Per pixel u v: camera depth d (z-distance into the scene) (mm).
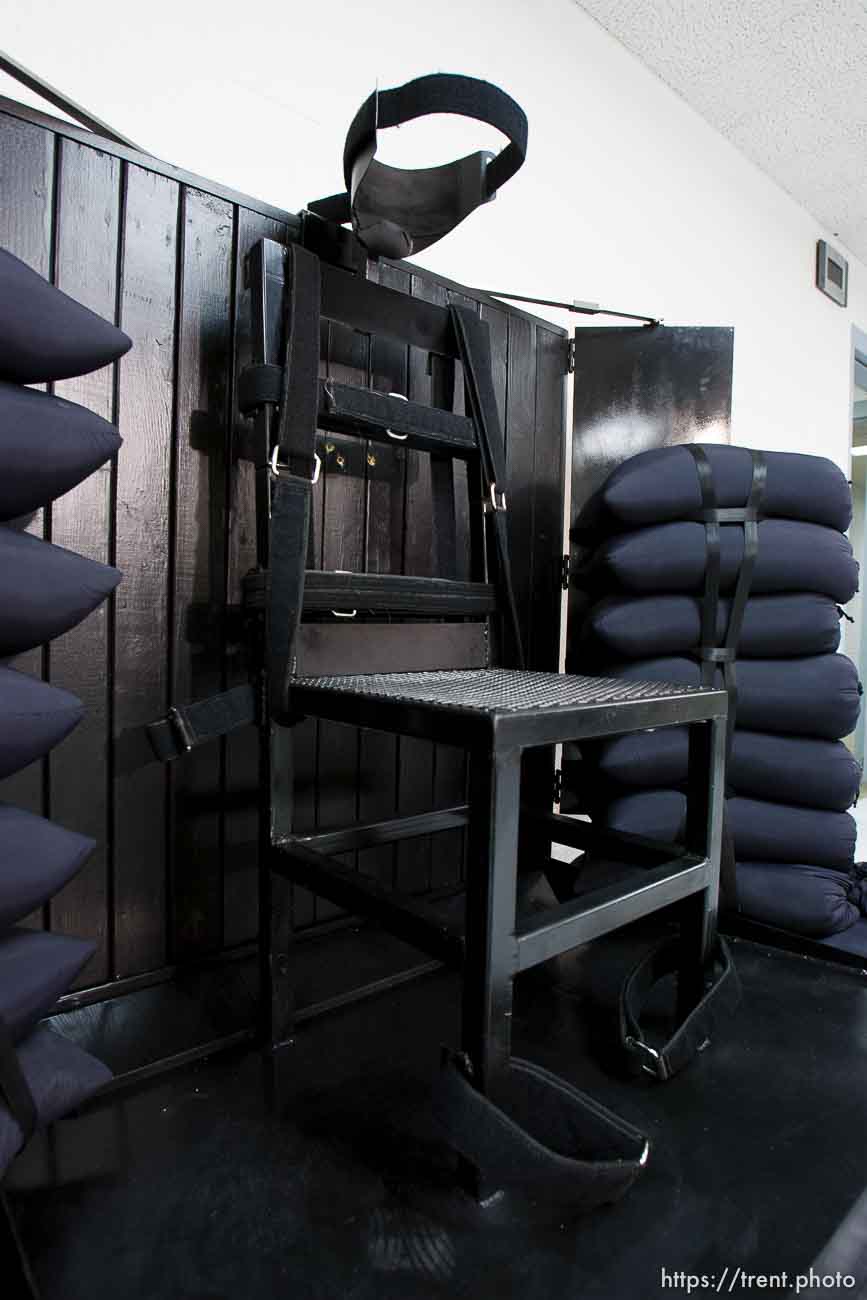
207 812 1044
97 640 939
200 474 1023
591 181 1854
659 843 989
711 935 951
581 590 1590
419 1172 711
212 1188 686
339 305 1031
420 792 1340
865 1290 591
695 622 1299
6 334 648
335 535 1189
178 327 995
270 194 1265
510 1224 650
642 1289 583
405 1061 897
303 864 861
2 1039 591
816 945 1210
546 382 1556
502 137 1633
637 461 1349
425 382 1322
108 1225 640
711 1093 847
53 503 900
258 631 912
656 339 1644
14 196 851
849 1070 899
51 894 688
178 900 1020
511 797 648
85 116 943
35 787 897
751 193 2410
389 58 1423
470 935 654
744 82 2043
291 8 1277
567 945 706
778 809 1297
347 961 1125
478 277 1617
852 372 3080
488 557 1188
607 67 1874
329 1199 674
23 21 1005
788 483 1305
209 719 869
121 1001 952
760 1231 645
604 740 1303
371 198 1028
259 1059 898
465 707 666
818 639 1296
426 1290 580
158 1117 786
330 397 956
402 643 1048
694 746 942
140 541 972
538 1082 681
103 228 922
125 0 1094
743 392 2430
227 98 1207
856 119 2191
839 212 2709
